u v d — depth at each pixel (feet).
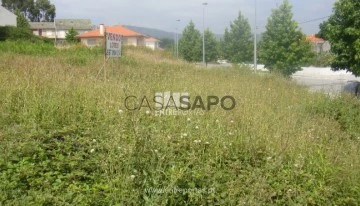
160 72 34.81
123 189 9.68
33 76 21.43
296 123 18.40
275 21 65.21
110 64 36.24
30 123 14.70
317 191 11.07
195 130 14.79
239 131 14.84
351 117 22.66
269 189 10.82
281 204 10.59
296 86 39.93
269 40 66.44
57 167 11.30
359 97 30.91
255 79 40.14
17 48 52.37
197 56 120.57
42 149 12.34
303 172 12.07
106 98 18.39
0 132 13.48
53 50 56.44
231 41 97.96
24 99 17.17
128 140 12.46
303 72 91.86
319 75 86.38
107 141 12.92
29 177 10.62
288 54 63.72
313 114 23.07
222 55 111.55
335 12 41.14
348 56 39.81
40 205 9.03
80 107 17.58
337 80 70.69
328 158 13.62
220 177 11.37
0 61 31.32
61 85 20.35
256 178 11.07
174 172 10.48
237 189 10.58
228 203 10.23
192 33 123.75
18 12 160.25
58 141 13.46
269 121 17.24
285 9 64.13
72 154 12.50
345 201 10.97
